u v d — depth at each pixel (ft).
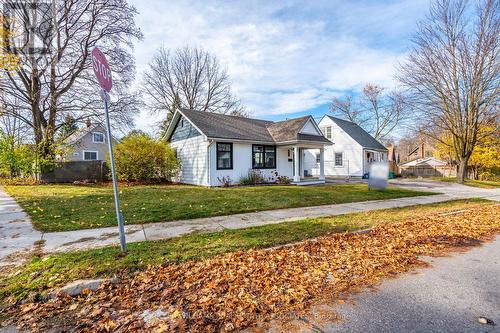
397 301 9.32
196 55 103.71
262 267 12.03
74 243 15.02
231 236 16.65
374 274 11.64
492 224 21.63
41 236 16.44
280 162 59.41
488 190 51.31
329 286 10.44
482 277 11.41
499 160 75.97
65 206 25.81
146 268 11.59
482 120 63.67
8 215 21.98
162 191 37.24
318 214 24.53
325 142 59.57
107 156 54.65
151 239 15.92
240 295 9.58
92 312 8.55
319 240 16.02
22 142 51.19
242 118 66.13
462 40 58.70
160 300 9.30
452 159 96.07
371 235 17.74
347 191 42.14
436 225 20.75
